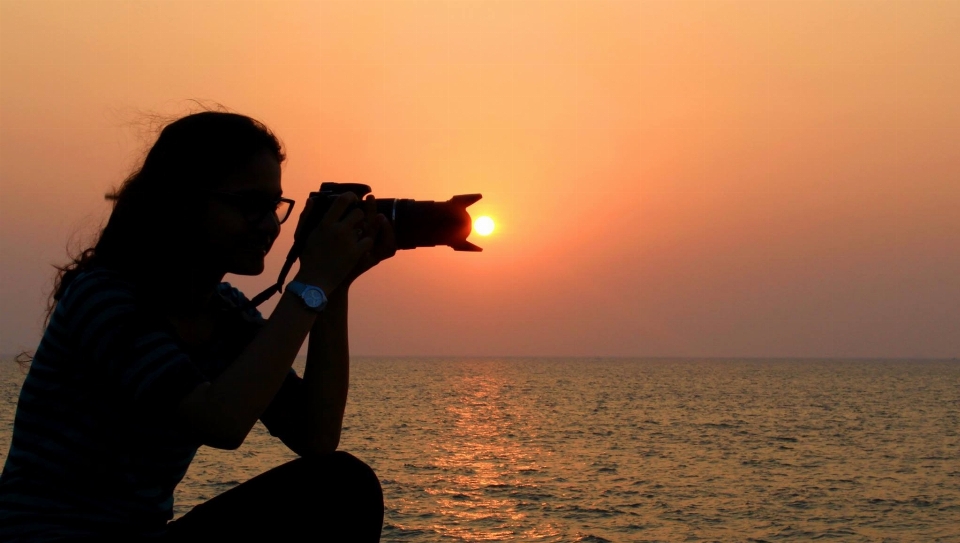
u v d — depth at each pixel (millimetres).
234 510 2082
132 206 2082
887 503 24250
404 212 2363
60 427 1938
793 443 41969
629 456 35312
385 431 44125
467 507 21984
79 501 1952
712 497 24875
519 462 32375
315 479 2109
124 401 1945
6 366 132500
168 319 2162
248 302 2314
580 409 66750
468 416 56594
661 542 18516
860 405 76438
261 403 1933
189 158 2072
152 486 2047
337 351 2475
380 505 2186
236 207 2094
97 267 2041
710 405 74625
